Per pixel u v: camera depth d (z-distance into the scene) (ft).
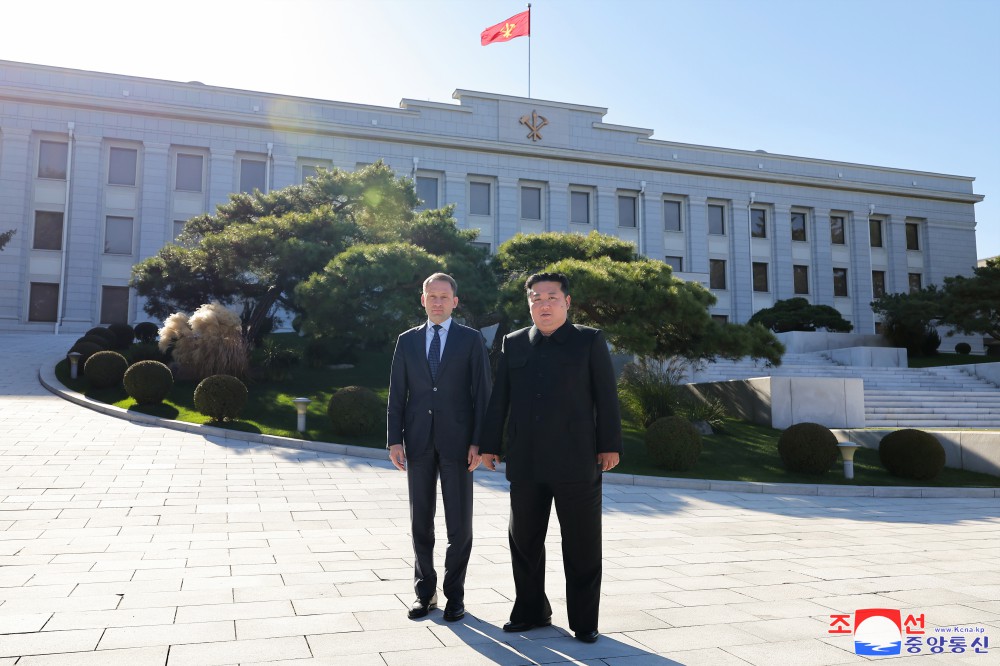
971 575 16.35
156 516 23.04
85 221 106.42
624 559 18.12
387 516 24.08
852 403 56.54
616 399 12.05
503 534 21.75
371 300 54.19
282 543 19.43
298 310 72.18
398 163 123.24
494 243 126.82
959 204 156.25
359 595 13.88
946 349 138.31
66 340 91.35
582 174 132.77
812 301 143.84
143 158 110.32
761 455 44.60
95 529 20.77
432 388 13.29
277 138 116.88
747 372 76.84
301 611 12.64
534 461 11.80
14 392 55.98
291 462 36.04
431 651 10.55
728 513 27.94
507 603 13.57
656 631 11.75
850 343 95.91
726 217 141.18
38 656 10.07
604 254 62.59
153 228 108.88
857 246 147.43
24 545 18.43
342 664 9.89
